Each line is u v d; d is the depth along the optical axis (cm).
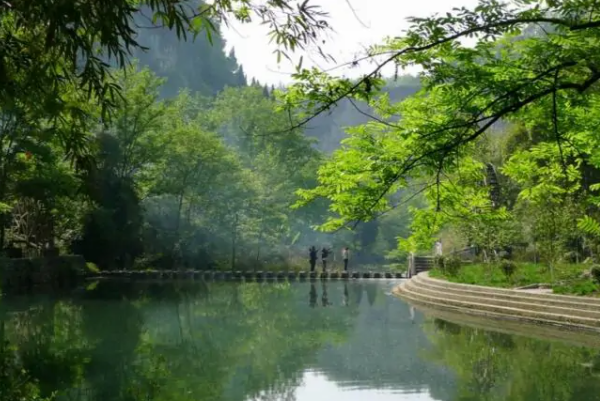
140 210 4138
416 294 2658
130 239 3969
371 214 665
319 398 1048
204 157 4481
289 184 5616
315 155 6278
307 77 529
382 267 5678
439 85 636
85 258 3844
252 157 6675
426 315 2120
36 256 3322
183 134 4462
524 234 2655
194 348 1518
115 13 346
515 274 2356
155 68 11394
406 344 1570
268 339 1658
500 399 1031
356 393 1076
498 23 498
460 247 3894
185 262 4519
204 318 2064
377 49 516
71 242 3869
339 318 2067
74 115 491
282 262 5069
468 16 502
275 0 402
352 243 6262
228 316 2117
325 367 1300
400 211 6078
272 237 4878
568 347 1470
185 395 1062
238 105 7131
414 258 4050
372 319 2039
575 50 558
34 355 1374
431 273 2977
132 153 4212
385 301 2631
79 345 1527
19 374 1057
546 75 540
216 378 1192
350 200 667
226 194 4675
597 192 2470
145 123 4197
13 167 2395
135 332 1750
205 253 4584
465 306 2191
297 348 1525
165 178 4534
